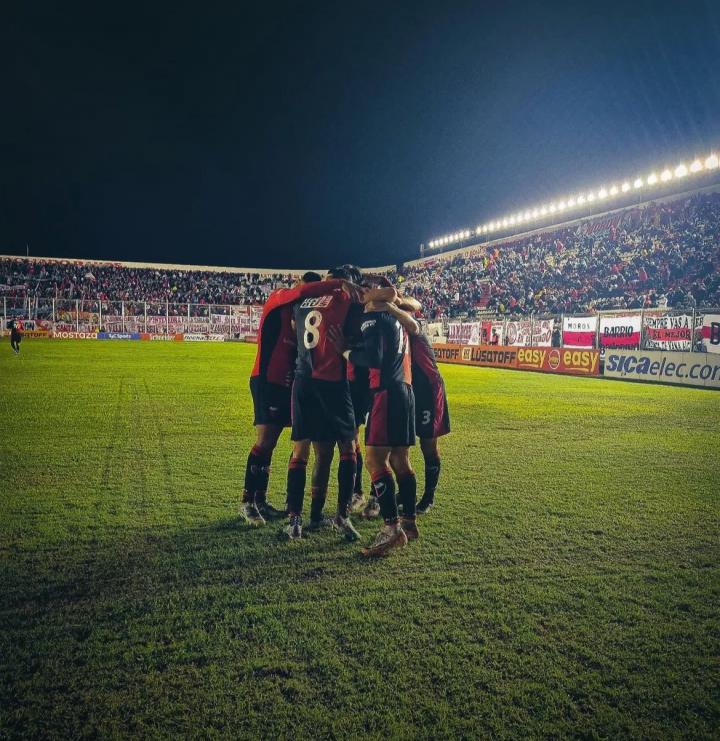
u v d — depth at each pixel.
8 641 2.65
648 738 2.09
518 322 23.11
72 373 16.06
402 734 2.08
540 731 2.11
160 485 5.29
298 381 4.22
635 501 4.94
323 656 2.56
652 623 2.88
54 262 48.06
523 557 3.71
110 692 2.30
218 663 2.50
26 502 4.72
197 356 24.89
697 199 27.67
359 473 4.91
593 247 31.58
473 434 8.10
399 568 3.52
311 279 4.54
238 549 3.81
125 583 3.26
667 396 12.88
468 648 2.63
